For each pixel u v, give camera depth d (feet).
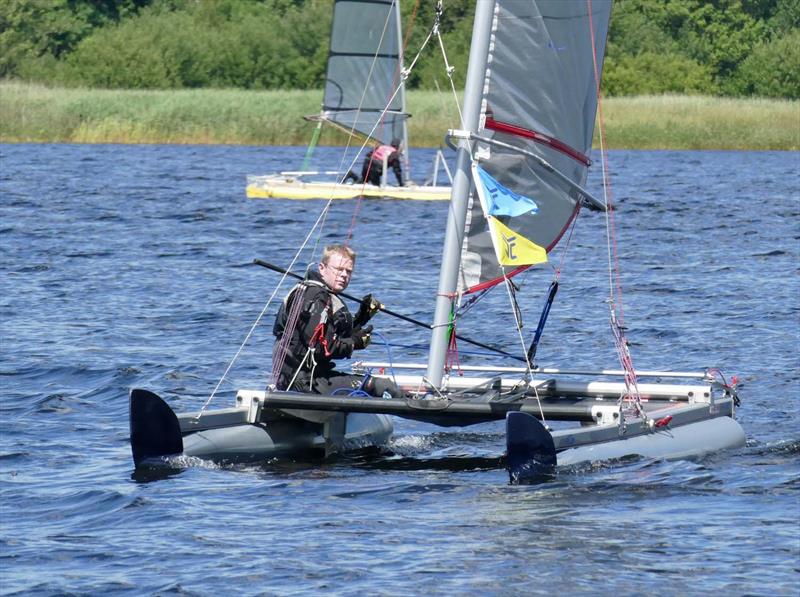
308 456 104.47
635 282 207.41
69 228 273.33
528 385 107.45
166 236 263.49
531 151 108.68
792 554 77.41
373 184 348.18
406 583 72.79
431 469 100.17
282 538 81.05
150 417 98.43
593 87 113.80
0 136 579.07
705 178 438.81
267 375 137.80
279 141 591.37
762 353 149.59
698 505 87.76
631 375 106.52
